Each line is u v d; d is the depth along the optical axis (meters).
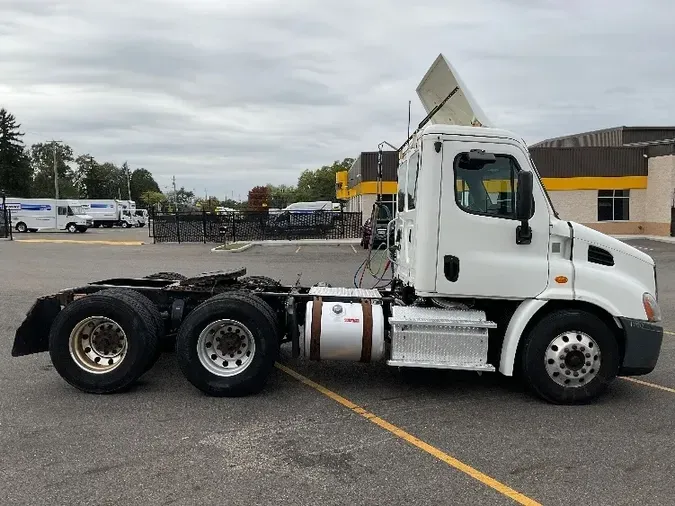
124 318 5.90
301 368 7.09
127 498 3.83
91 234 45.50
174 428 5.08
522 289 5.86
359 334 5.91
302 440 4.86
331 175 99.00
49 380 6.45
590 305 6.02
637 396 6.25
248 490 3.97
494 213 5.88
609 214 33.72
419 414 5.56
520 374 6.09
